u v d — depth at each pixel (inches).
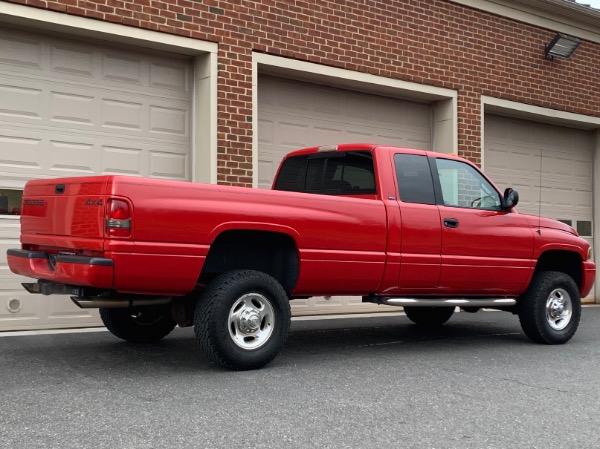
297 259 231.3
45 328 312.0
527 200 511.8
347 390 199.2
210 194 211.9
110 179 195.8
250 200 219.8
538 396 196.2
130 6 319.3
